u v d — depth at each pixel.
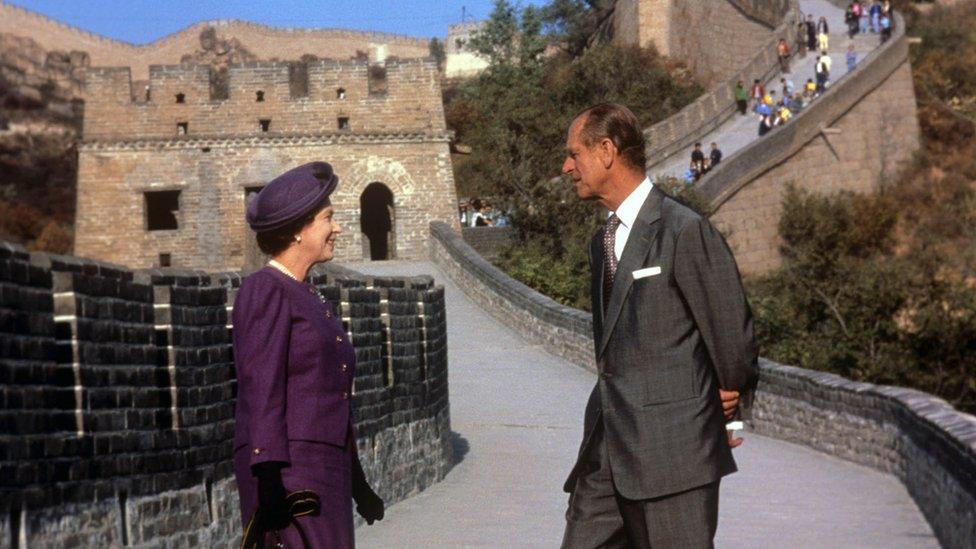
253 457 6.35
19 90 122.44
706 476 6.60
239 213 60.75
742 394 6.85
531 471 19.08
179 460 9.77
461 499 16.33
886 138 70.31
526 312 38.81
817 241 62.16
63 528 7.96
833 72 73.94
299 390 6.55
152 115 60.62
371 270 53.50
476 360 35.09
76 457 8.16
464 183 84.06
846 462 21.56
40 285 7.89
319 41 147.38
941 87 82.62
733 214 63.62
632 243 6.80
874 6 77.81
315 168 6.86
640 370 6.71
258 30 143.62
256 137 60.78
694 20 97.62
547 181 53.84
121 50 135.62
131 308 9.13
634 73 89.44
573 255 50.28
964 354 47.72
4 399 7.33
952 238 65.00
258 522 6.41
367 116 61.53
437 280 50.16
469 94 107.38
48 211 108.75
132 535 8.91
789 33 77.38
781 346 48.62
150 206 64.75
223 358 10.69
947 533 13.02
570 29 118.19
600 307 6.97
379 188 65.00
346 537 6.57
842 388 22.09
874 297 48.97
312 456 6.48
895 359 47.84
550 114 57.12
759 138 64.94
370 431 15.08
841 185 68.00
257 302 6.55
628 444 6.68
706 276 6.65
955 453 12.67
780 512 15.34
